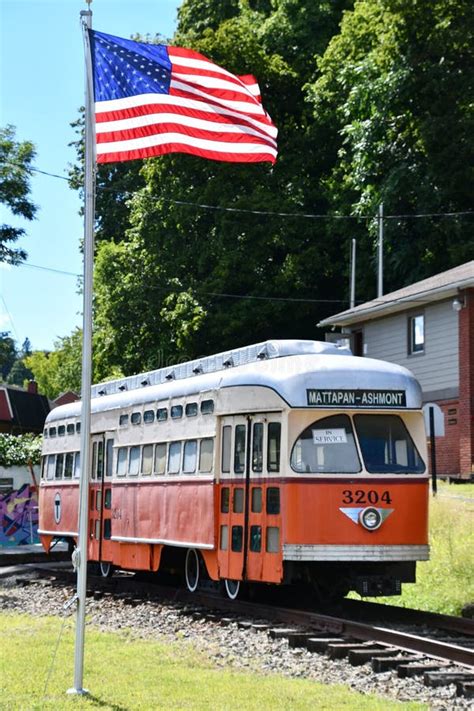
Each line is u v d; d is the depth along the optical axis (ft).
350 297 154.30
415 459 53.47
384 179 153.48
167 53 45.37
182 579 71.41
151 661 40.45
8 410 217.97
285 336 168.86
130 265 171.83
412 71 148.15
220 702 33.17
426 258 152.66
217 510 57.00
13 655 41.47
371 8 158.92
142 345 170.91
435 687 36.06
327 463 51.85
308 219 165.99
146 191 172.76
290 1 187.32
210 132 46.01
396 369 54.24
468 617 54.29
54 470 84.38
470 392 109.70
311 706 32.76
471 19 146.82
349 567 53.16
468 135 145.28
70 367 298.15
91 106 38.45
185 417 61.52
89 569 79.30
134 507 67.51
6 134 138.21
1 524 102.73
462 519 71.00
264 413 53.62
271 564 51.83
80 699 33.65
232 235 162.71
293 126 179.93
